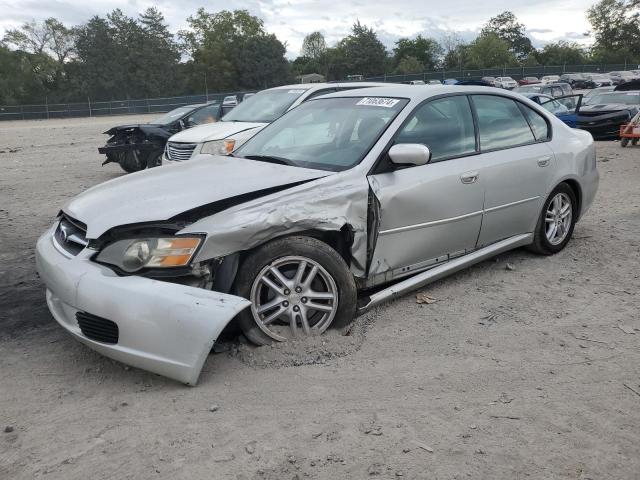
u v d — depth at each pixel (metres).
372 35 91.50
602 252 5.52
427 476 2.50
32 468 2.58
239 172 3.86
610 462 2.59
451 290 4.59
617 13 87.94
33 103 70.88
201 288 3.19
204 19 84.94
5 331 4.01
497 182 4.56
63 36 80.06
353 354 3.56
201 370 3.18
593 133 16.75
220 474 2.52
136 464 2.60
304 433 2.80
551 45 98.31
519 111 5.07
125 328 3.04
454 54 94.94
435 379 3.29
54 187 10.48
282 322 3.63
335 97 4.87
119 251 3.21
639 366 3.43
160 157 11.52
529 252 5.45
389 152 3.82
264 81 82.81
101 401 3.10
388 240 3.93
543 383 3.24
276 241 3.43
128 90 75.56
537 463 2.58
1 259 5.77
